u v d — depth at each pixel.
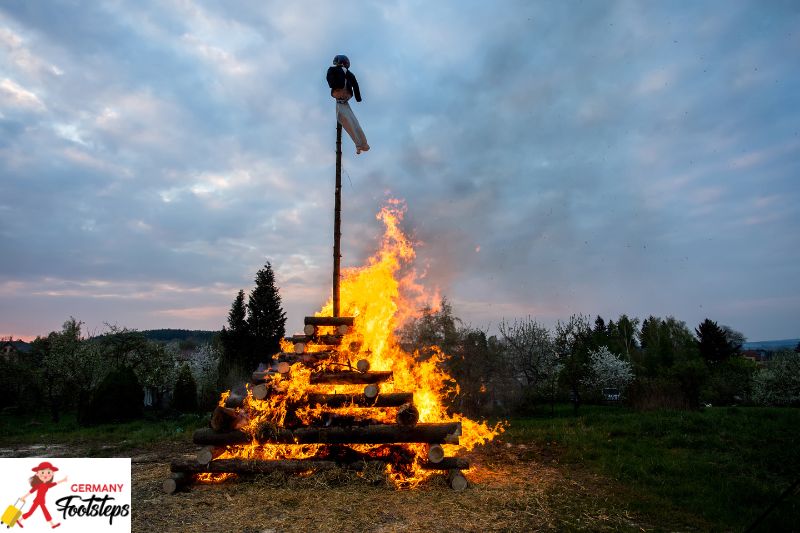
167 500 7.20
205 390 27.78
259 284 42.19
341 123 11.00
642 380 19.42
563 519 6.16
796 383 27.12
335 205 10.83
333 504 6.85
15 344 35.22
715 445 10.23
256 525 6.07
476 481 8.10
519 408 21.73
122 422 20.31
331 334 9.96
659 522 6.07
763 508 6.51
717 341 44.69
